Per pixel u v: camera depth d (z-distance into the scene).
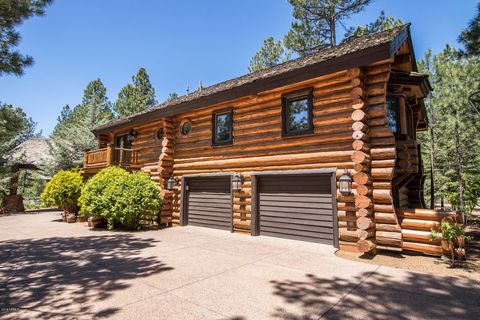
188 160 10.75
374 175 6.32
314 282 4.43
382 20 17.14
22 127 8.81
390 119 7.81
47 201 13.08
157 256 6.15
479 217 12.16
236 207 9.15
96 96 33.88
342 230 6.71
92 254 6.38
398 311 3.39
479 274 4.80
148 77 32.66
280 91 8.34
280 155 8.16
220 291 4.05
